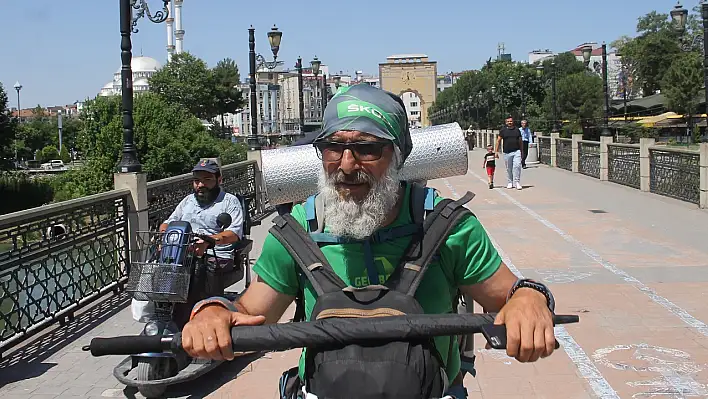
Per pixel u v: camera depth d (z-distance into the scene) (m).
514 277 2.18
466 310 2.99
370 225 2.01
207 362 5.12
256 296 2.20
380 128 2.04
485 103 67.75
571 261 8.95
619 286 7.59
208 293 5.46
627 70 74.06
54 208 6.41
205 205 6.13
